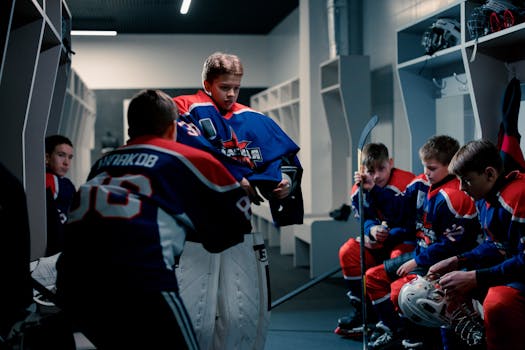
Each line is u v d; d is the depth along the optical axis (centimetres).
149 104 196
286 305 484
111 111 1196
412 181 356
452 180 316
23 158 303
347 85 608
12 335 183
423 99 475
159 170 185
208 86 243
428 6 508
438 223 314
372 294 351
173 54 1205
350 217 597
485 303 252
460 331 277
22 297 189
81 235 180
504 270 247
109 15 1016
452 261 277
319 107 735
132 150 192
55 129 467
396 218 369
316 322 429
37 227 353
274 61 1151
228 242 194
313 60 731
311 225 593
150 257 177
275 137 245
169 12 1003
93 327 180
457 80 439
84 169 1158
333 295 519
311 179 738
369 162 369
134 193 182
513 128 344
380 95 613
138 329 176
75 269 179
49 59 379
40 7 303
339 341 379
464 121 436
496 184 256
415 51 474
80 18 1037
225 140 236
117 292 174
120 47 1195
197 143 225
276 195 241
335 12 662
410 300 276
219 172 190
